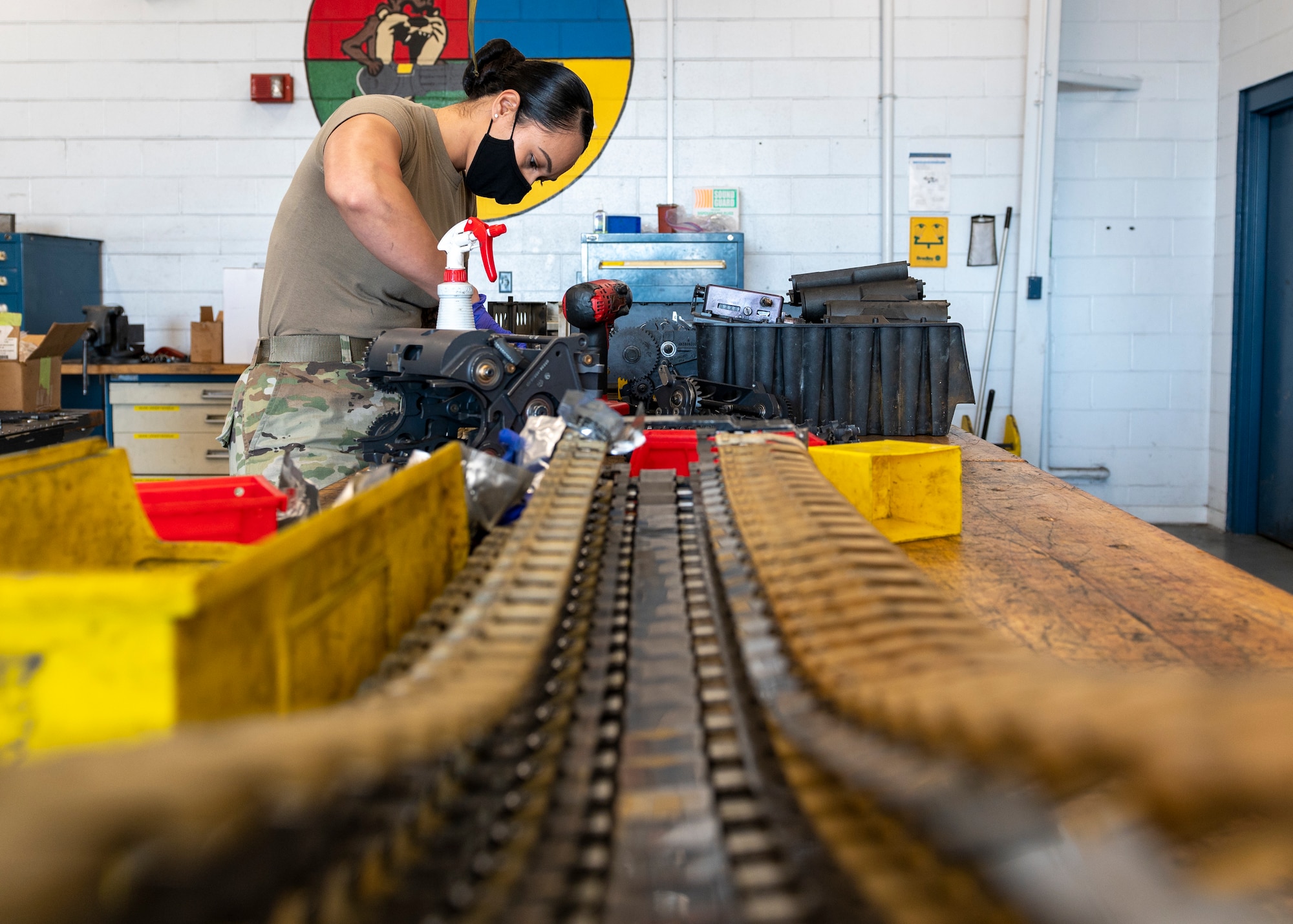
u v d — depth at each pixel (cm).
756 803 41
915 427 225
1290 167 412
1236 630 79
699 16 441
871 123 445
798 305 272
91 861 18
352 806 31
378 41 438
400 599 66
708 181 448
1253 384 437
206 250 447
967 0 439
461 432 138
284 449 162
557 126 192
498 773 41
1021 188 445
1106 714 24
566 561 62
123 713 37
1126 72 450
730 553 71
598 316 183
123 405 386
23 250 407
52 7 436
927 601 54
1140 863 28
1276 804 19
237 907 25
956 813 29
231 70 439
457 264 141
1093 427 464
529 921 32
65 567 75
